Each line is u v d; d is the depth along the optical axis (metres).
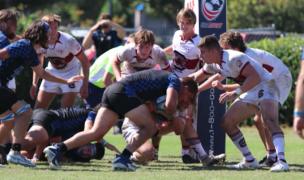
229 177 18.06
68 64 26.58
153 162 23.97
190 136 22.09
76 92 27.19
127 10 165.50
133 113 19.39
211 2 24.34
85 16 172.88
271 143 22.17
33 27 20.12
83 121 23.12
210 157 22.12
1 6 140.62
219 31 24.48
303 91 12.64
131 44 23.16
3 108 20.05
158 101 19.73
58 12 167.38
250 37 58.66
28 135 21.66
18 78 44.09
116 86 19.70
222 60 20.06
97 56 38.22
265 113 20.05
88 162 23.41
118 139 35.19
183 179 17.48
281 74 21.78
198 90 22.31
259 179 17.55
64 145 20.17
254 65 20.11
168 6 106.31
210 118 24.50
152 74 19.91
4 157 20.95
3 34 20.69
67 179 17.14
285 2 95.31
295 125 12.62
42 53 25.95
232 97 19.66
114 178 17.48
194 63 23.80
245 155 21.09
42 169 19.67
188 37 23.70
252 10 93.88
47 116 22.45
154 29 78.50
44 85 27.16
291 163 23.11
